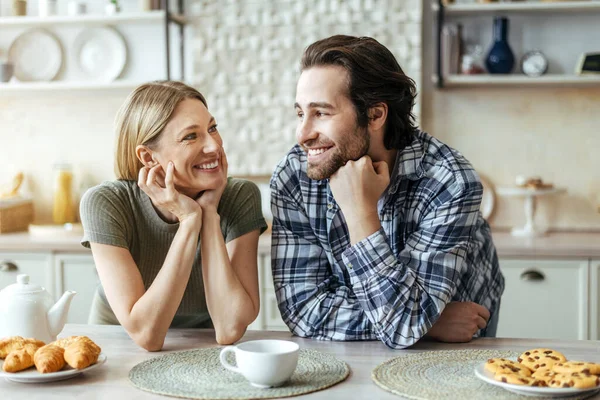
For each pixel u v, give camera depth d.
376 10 3.29
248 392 1.08
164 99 1.51
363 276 1.39
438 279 1.40
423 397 1.04
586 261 2.81
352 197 1.41
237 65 3.41
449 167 1.47
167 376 1.17
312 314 1.47
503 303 2.89
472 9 3.12
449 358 1.25
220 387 1.11
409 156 1.50
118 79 3.52
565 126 3.29
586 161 3.29
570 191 3.31
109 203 1.55
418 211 1.51
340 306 1.46
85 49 3.53
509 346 1.36
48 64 3.55
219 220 1.53
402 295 1.36
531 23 3.25
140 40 3.50
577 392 1.02
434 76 3.18
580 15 3.22
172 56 3.49
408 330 1.35
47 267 3.09
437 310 1.37
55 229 3.25
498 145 3.33
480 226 1.80
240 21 3.39
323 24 3.34
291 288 1.52
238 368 1.11
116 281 1.46
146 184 1.49
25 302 1.32
